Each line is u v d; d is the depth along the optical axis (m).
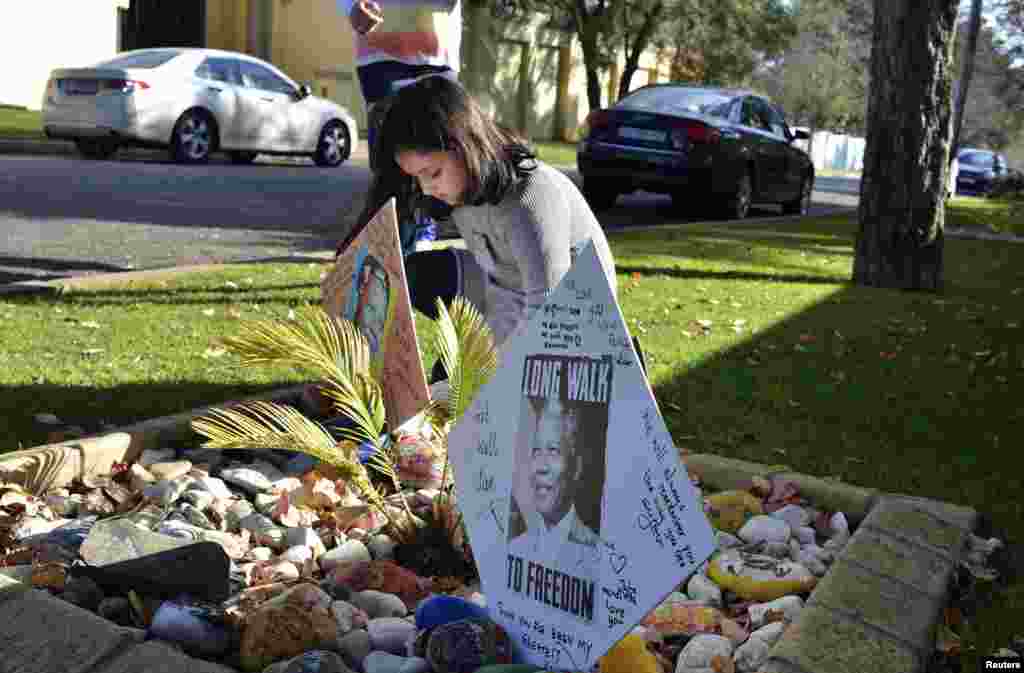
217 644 2.36
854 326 6.97
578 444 2.26
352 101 28.03
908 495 3.50
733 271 9.22
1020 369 5.83
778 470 3.58
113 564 2.54
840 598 2.57
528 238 3.02
